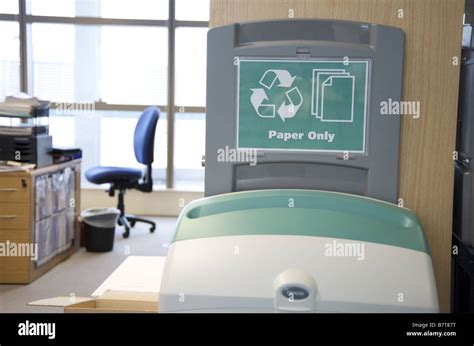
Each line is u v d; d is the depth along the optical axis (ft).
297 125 3.18
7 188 11.62
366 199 3.03
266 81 3.15
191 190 19.52
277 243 2.77
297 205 3.00
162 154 19.99
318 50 3.13
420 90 3.32
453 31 3.29
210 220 2.93
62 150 13.64
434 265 3.40
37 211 12.10
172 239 2.89
